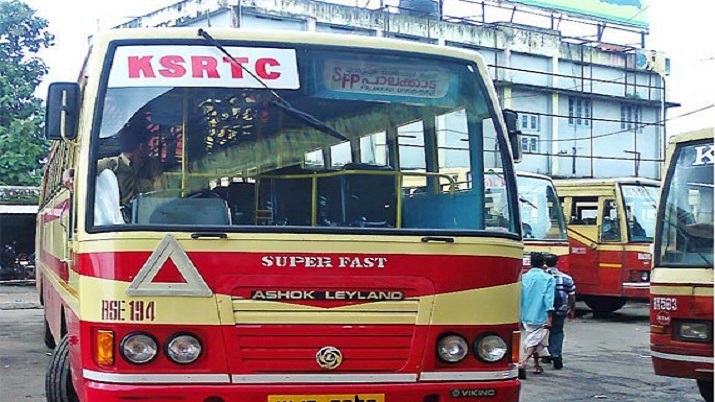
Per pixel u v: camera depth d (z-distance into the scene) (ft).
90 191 15.47
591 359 39.52
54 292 28.48
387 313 15.48
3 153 92.73
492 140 17.34
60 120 16.94
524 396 29.86
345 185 16.42
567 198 60.75
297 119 16.46
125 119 15.85
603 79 107.45
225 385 14.84
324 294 15.24
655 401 29.09
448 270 15.85
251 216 15.87
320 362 15.10
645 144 110.63
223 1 78.33
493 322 16.07
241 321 14.93
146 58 16.17
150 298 14.79
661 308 25.70
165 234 14.92
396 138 16.90
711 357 24.32
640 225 57.62
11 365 35.53
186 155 15.92
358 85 16.90
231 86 16.31
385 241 15.61
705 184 26.04
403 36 90.68
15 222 90.63
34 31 98.02
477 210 16.92
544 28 104.63
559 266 56.29
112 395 14.61
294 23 83.05
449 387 15.62
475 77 17.57
